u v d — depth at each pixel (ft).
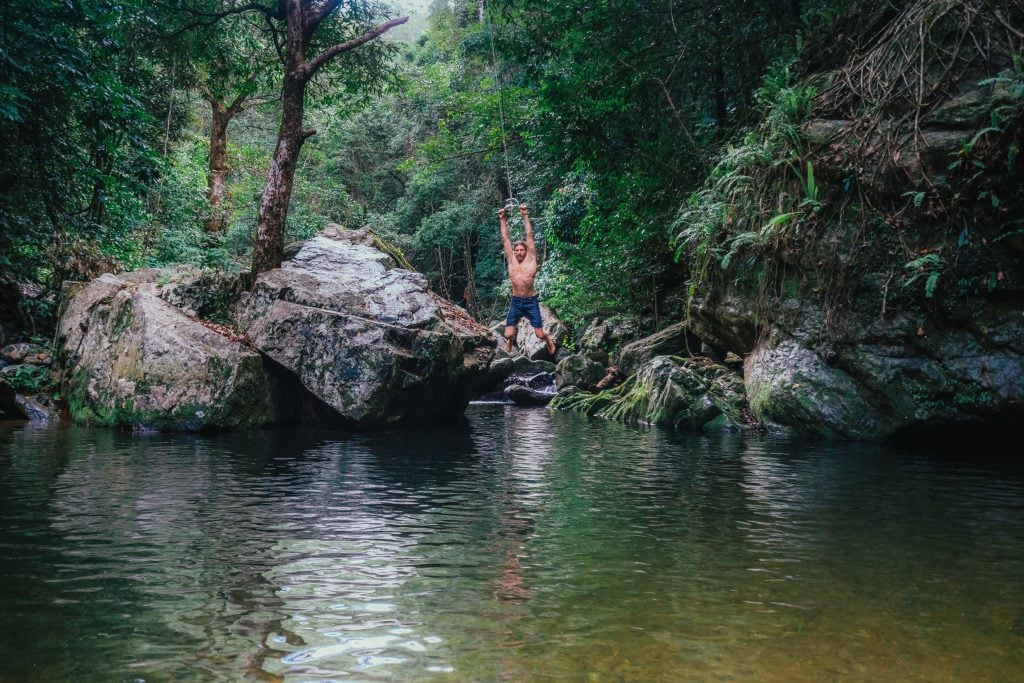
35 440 31.42
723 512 18.71
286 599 11.71
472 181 128.26
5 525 16.55
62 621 10.67
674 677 8.88
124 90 44.75
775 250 37.73
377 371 38.09
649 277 63.77
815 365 36.27
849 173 35.37
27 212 50.01
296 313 38.68
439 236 129.39
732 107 57.26
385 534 16.16
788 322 37.50
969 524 17.39
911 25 35.22
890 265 33.78
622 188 58.39
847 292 34.83
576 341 81.00
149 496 20.03
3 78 38.81
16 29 37.37
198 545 15.02
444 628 10.48
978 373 31.78
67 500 19.30
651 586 12.51
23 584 12.37
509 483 22.93
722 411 40.81
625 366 60.23
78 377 39.91
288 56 47.37
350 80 64.34
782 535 16.26
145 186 51.29
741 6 49.55
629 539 15.85
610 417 49.37
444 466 26.45
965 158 31.83
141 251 61.41
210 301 40.93
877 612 11.28
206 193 82.17
